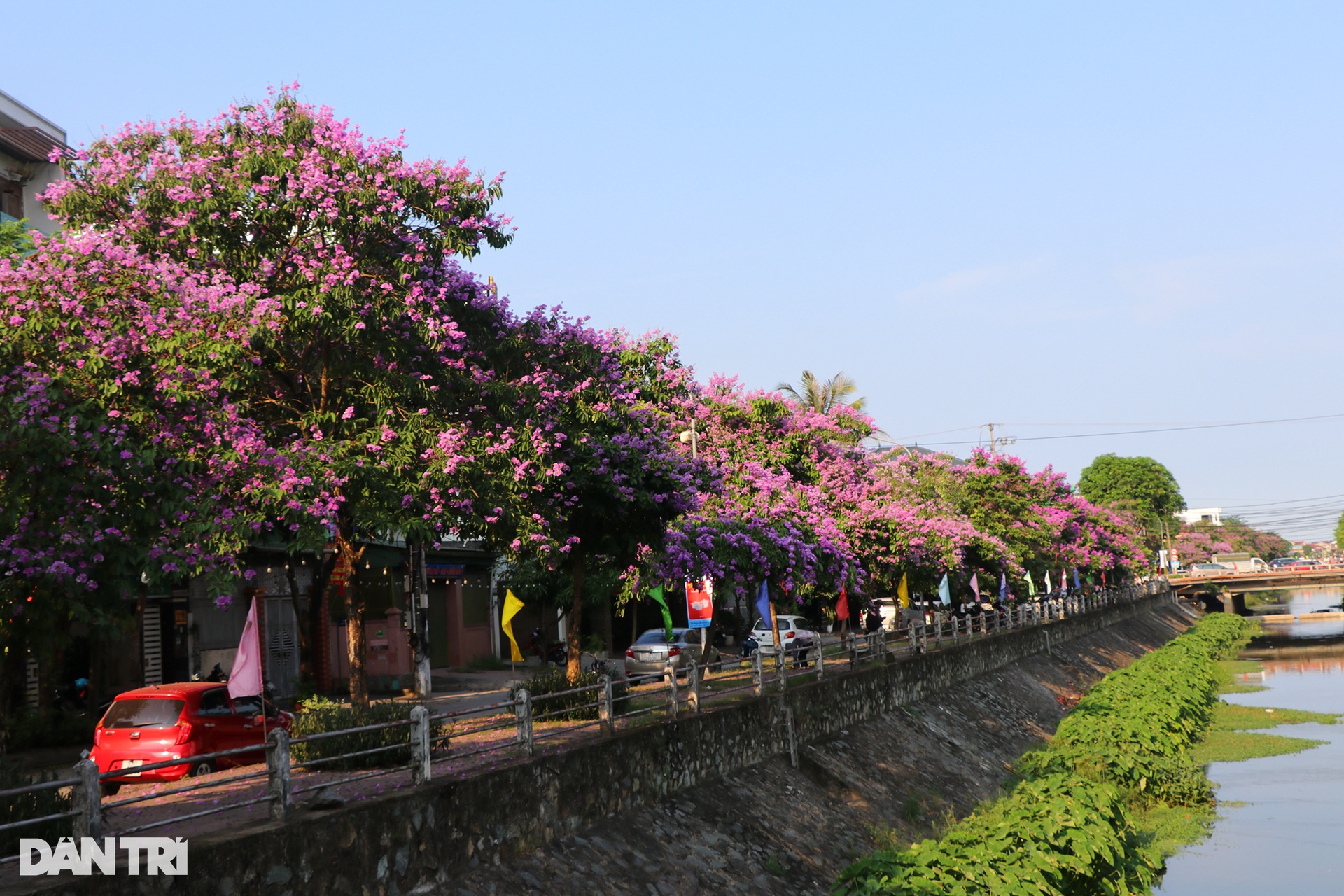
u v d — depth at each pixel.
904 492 46.75
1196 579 103.69
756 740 18.52
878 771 21.44
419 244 15.01
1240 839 21.38
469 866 10.96
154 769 8.08
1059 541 62.94
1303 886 18.30
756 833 15.90
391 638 34.03
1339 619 100.25
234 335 12.75
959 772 23.97
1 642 11.32
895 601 50.47
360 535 16.67
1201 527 164.75
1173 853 20.52
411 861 10.17
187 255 14.73
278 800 9.15
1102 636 60.81
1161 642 72.81
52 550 10.06
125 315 12.05
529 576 37.50
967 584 43.91
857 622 51.72
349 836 9.52
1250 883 18.58
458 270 16.50
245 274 14.89
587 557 21.55
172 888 7.88
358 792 10.53
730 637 45.53
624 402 18.81
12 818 8.66
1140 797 24.03
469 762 12.62
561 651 40.53
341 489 14.14
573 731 15.43
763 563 25.38
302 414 15.41
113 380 11.52
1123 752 24.48
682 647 29.39
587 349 17.78
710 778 16.75
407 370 15.45
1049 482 65.19
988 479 53.19
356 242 14.92
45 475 10.16
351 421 14.80
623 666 36.03
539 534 16.44
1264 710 38.88
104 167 14.74
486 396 16.20
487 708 12.22
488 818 11.39
